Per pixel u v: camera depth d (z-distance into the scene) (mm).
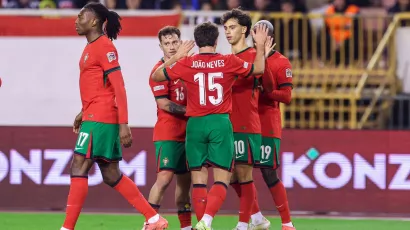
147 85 43375
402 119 48000
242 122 29812
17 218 37750
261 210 40500
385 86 49844
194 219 37188
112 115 28406
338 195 40312
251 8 51344
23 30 43438
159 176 30484
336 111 49562
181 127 30453
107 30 29344
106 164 29094
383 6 54625
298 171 40375
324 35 49219
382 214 40125
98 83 28281
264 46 28797
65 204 40938
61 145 41031
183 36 43562
